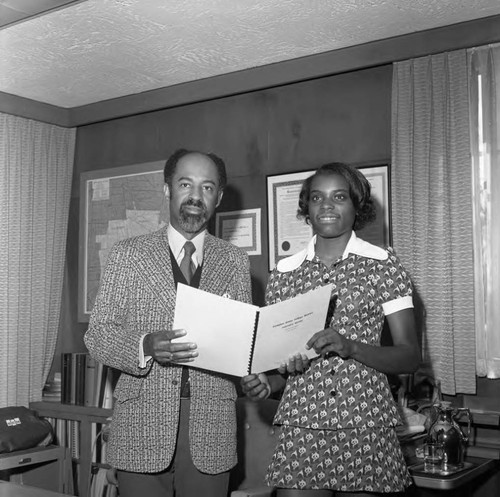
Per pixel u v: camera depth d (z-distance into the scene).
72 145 5.09
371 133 3.90
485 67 3.52
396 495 2.46
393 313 2.29
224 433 2.29
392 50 3.72
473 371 3.40
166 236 2.40
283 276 2.40
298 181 4.09
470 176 3.46
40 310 4.83
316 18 3.48
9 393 4.59
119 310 2.30
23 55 3.98
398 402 3.36
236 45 3.84
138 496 2.22
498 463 3.31
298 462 2.21
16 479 4.03
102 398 4.38
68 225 5.14
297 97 4.16
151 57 4.02
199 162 2.36
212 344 2.14
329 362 2.24
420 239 3.58
